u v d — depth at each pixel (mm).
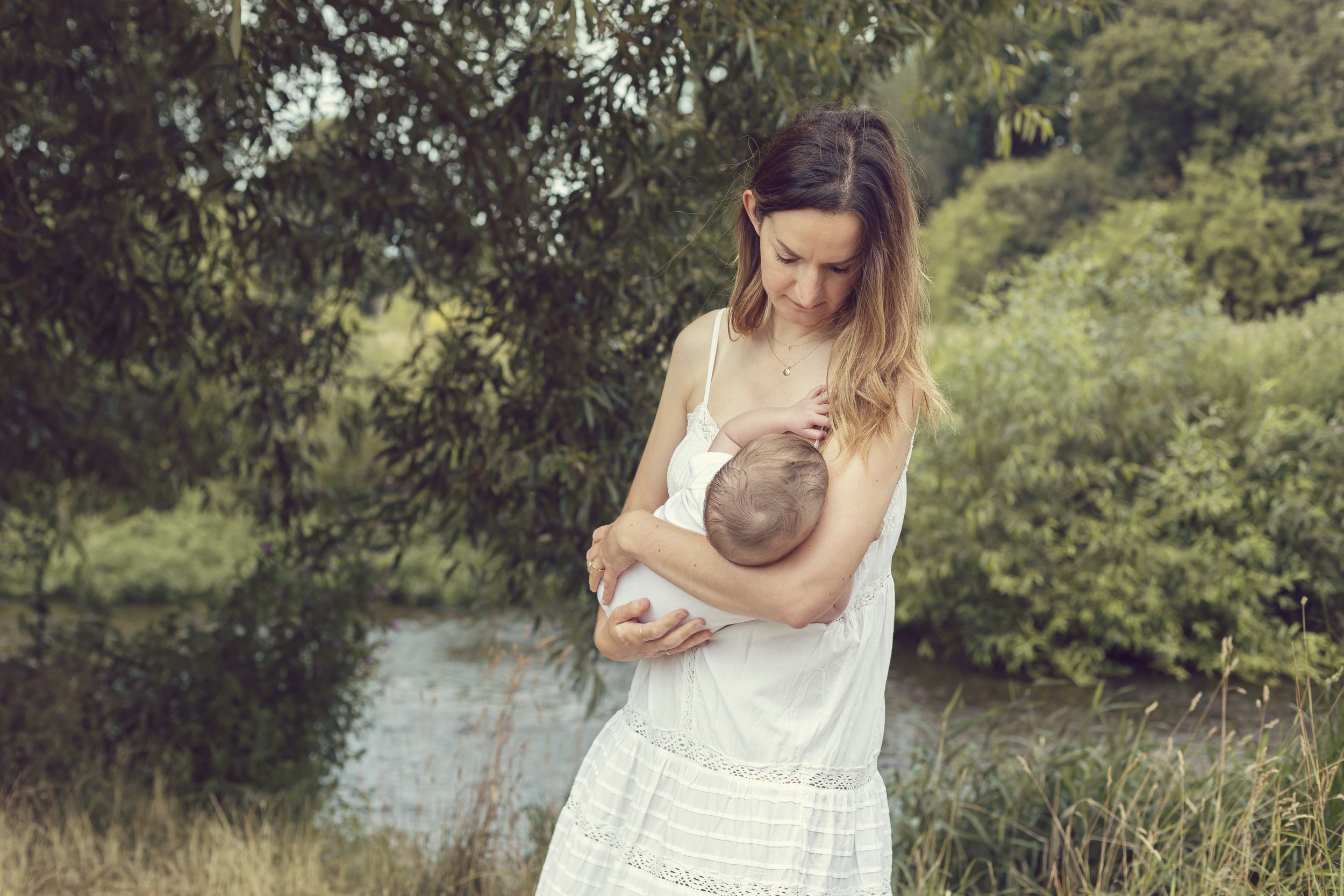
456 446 3973
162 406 5617
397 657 8539
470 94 3621
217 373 4609
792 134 1401
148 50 4191
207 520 11445
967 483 8578
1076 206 18641
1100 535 8148
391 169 3777
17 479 5680
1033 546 8508
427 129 3713
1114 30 17703
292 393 4848
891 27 3104
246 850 3852
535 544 3736
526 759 5836
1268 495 8023
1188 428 8375
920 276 1492
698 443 1599
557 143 3254
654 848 1451
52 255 3658
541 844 3662
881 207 1359
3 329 4195
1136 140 18047
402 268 4406
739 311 1598
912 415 1416
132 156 3660
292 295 4539
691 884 1409
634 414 3373
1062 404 8406
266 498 5426
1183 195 16844
